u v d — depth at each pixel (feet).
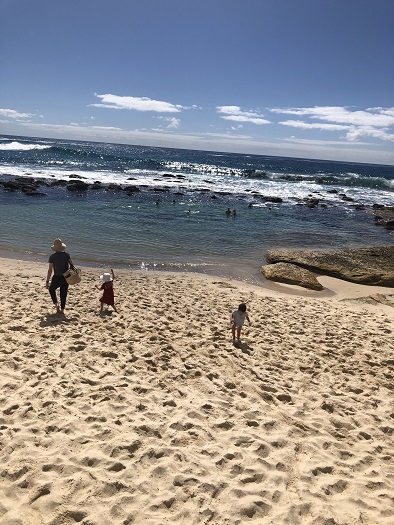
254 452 16.81
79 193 106.93
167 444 16.65
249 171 218.59
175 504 13.76
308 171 302.04
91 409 18.40
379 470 16.83
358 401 22.40
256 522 13.38
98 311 32.09
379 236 85.51
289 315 36.52
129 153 367.04
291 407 20.88
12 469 14.32
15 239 59.41
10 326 26.71
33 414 17.56
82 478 14.25
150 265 53.31
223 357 25.80
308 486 15.30
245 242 71.31
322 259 59.00
